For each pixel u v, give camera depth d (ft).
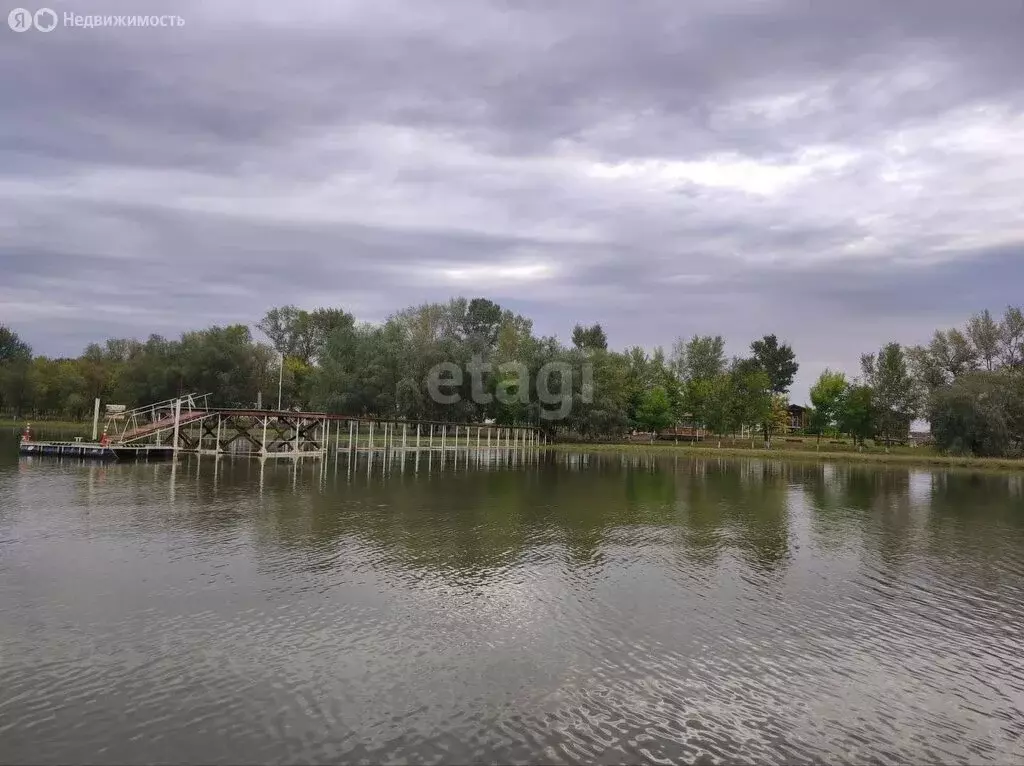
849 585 68.03
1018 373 274.77
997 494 150.61
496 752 34.47
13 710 37.37
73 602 54.65
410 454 238.48
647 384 371.56
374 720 37.37
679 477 176.35
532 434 298.97
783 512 115.65
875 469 219.00
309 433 213.46
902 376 304.71
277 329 382.22
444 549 77.41
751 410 320.29
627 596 61.57
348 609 55.11
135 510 95.81
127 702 38.60
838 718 39.52
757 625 54.90
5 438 241.76
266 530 84.17
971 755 35.88
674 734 36.99
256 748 34.19
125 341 389.19
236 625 50.67
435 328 314.76
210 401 286.66
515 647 48.49
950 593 65.82
